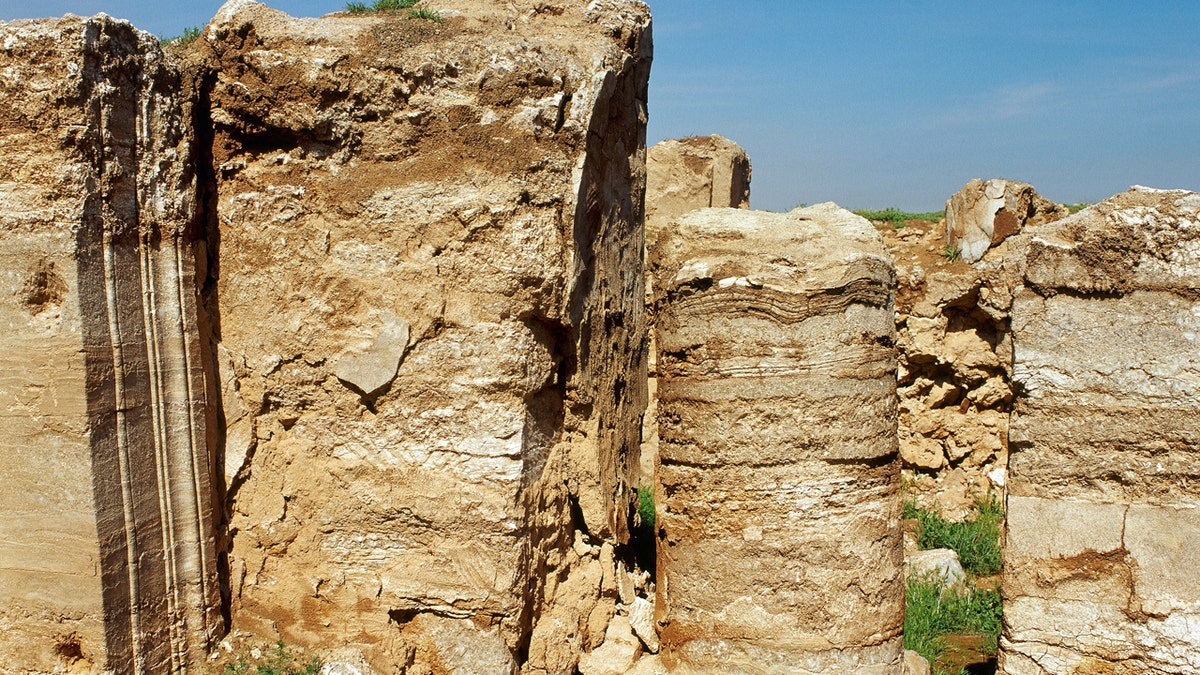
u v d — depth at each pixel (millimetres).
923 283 11375
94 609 4891
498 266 5371
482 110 5363
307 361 5551
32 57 4719
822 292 5305
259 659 5539
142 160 5105
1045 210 11758
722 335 5398
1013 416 5543
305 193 5516
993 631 7727
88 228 4770
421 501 5484
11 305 4812
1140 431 5258
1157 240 5145
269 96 5434
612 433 6574
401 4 6160
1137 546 5305
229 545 5703
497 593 5438
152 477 5195
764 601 5426
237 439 5629
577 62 5586
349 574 5617
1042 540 5469
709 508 5504
